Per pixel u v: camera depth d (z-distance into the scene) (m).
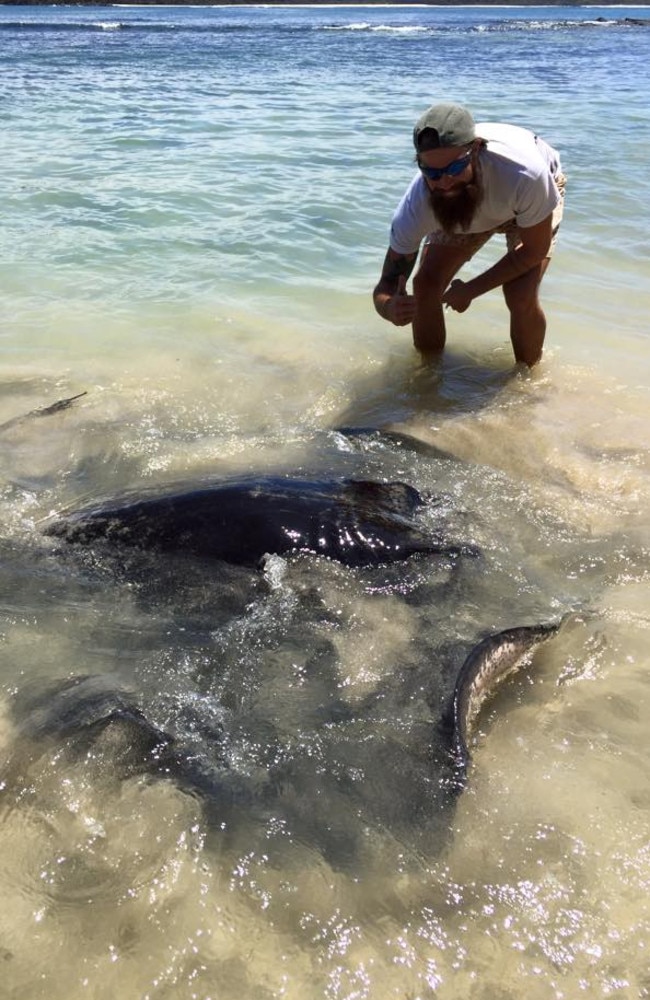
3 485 3.79
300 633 2.76
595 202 8.41
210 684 2.57
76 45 28.53
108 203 8.26
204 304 6.07
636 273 6.66
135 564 3.06
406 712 2.42
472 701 2.47
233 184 8.98
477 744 2.39
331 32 39.44
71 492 3.76
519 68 22.81
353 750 2.31
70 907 1.93
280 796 2.19
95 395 4.77
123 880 1.99
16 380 4.93
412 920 1.89
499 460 4.11
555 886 1.95
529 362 5.15
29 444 4.20
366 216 8.00
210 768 2.27
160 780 2.24
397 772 2.24
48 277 6.47
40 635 2.81
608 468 4.01
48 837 2.11
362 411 4.67
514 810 2.15
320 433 4.34
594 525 3.52
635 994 1.74
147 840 2.08
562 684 2.64
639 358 5.27
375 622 2.80
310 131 12.17
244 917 1.90
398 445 4.15
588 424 4.47
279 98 15.83
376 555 3.05
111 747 2.34
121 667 2.66
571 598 3.03
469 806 2.16
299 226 7.69
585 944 1.83
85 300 6.09
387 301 4.58
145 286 6.36
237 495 3.20
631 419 4.52
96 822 2.14
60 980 1.77
